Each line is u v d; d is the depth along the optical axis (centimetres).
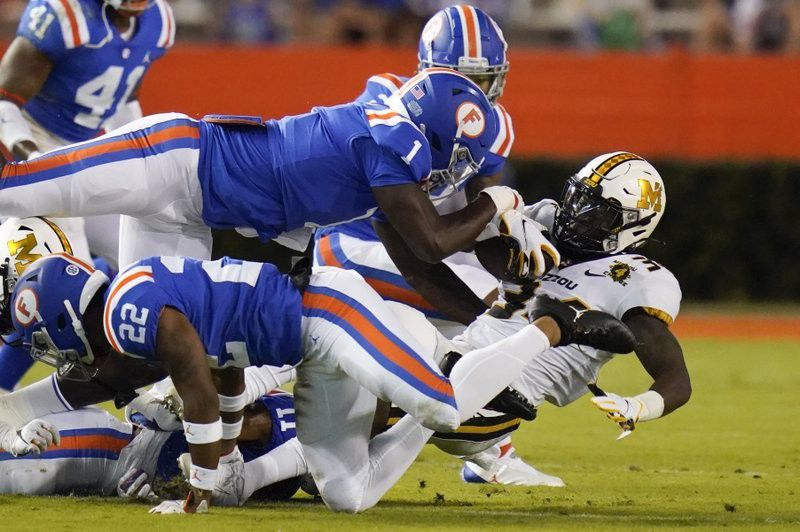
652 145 4725
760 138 4691
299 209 1672
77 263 1560
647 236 1758
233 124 1695
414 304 2006
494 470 1883
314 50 4759
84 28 2191
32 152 2136
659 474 1956
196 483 1509
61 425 1639
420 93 1628
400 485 1862
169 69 4750
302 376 1567
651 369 1628
